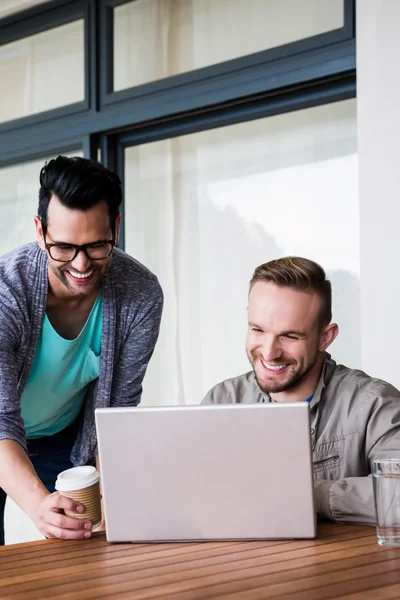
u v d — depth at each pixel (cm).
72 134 342
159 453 131
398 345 247
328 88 282
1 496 226
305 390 170
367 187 255
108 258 175
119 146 339
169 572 115
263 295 161
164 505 132
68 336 204
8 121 365
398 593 102
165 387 323
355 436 166
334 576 110
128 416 131
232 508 131
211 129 314
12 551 132
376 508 127
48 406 216
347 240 280
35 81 358
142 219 333
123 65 331
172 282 324
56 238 169
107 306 200
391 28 253
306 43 280
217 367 312
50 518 140
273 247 298
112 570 118
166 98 315
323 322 165
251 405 128
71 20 346
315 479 167
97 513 142
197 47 311
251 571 114
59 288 193
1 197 371
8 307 189
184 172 322
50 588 110
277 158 297
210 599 102
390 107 252
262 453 129
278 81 286
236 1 301
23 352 196
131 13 330
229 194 309
